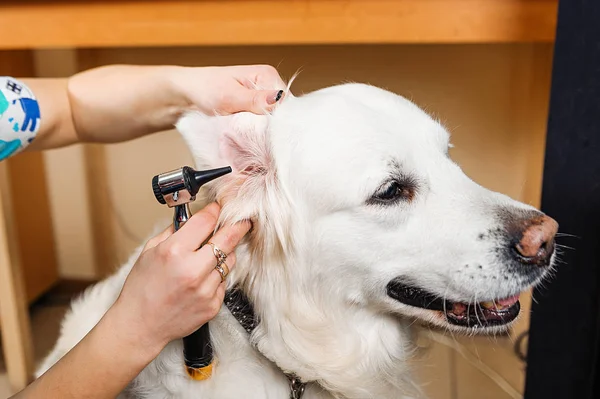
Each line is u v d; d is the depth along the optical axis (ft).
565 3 3.76
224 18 5.04
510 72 6.78
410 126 3.84
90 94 4.64
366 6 4.77
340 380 3.97
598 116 3.85
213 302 3.05
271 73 4.36
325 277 3.83
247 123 3.69
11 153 4.43
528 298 6.27
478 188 3.80
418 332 4.46
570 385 4.39
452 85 7.06
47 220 8.41
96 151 8.12
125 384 3.15
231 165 3.61
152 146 8.01
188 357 3.50
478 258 3.54
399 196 3.66
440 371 6.73
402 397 4.42
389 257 3.71
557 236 4.15
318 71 7.38
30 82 4.66
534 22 4.55
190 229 3.03
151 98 4.58
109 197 8.37
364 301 3.92
